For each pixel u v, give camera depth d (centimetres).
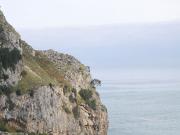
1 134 14062
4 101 15075
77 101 18525
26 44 18762
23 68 16112
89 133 18850
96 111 19725
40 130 15675
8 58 15488
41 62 18900
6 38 15725
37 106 15675
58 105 16612
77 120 18025
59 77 18812
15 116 15212
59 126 16550
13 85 15462
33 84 15888
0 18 16162
